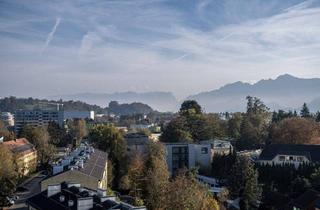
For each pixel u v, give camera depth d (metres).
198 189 84.38
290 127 176.62
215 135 196.25
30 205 69.19
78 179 78.25
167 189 81.25
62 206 60.84
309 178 126.56
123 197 107.50
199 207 78.94
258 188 116.31
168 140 182.50
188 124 189.75
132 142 165.88
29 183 130.62
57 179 77.38
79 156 101.44
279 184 131.62
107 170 118.19
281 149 155.88
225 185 131.75
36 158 173.88
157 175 106.62
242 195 115.25
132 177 120.06
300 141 170.75
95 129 140.75
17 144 159.50
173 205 77.12
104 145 135.50
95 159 105.44
